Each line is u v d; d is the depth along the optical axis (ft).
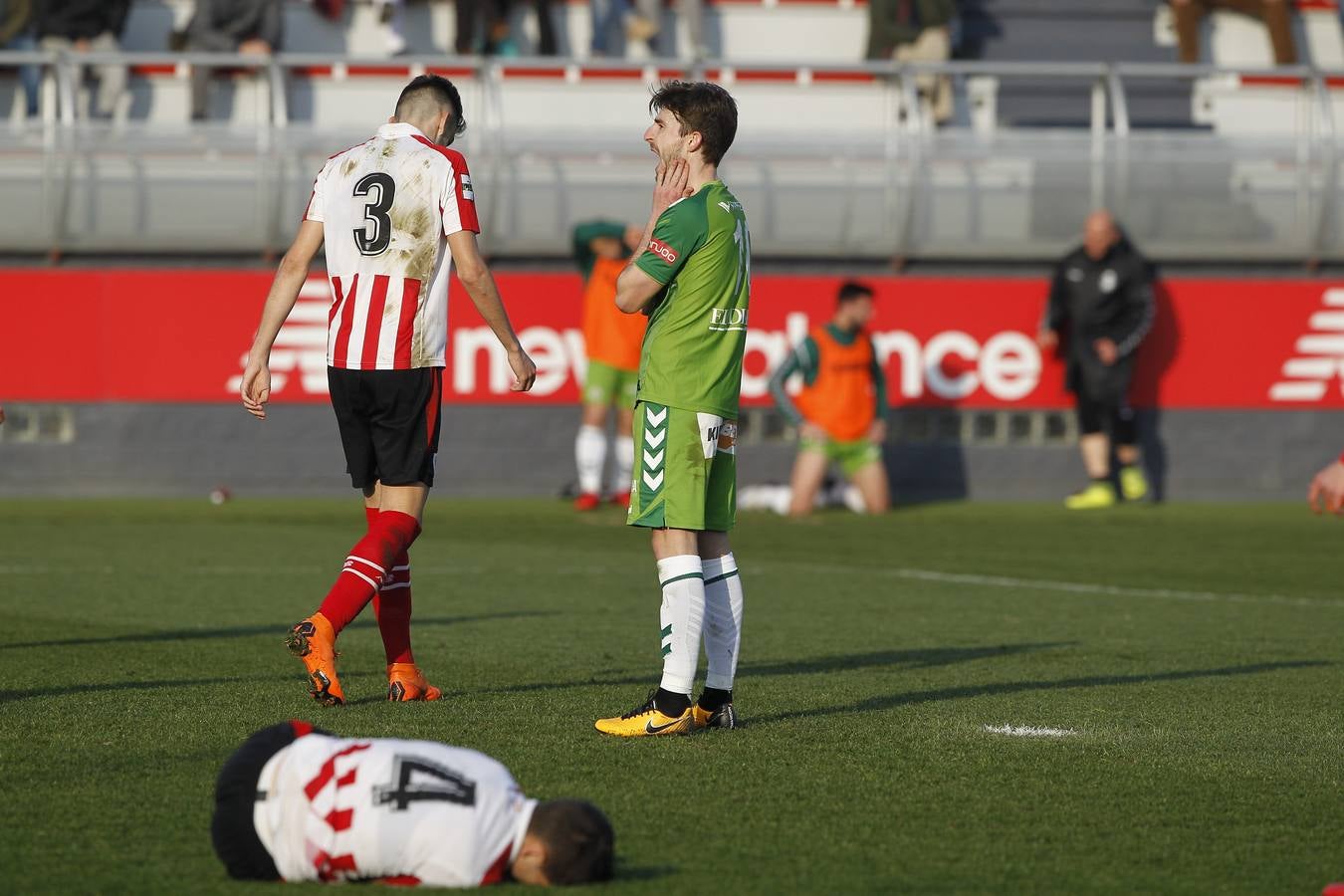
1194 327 193.88
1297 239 194.08
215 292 185.68
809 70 196.65
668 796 50.37
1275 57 221.05
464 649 82.07
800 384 190.19
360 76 207.92
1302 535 156.46
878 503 179.01
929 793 51.60
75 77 196.03
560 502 184.44
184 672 72.95
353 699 66.64
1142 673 77.25
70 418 184.75
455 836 38.19
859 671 76.79
